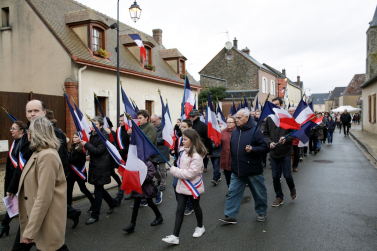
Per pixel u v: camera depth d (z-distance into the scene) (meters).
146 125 5.11
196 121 6.12
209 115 5.69
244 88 32.75
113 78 12.55
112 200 5.07
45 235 2.59
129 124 5.61
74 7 14.12
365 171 8.16
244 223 4.43
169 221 4.62
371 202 5.30
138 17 9.79
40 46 11.27
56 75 10.99
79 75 10.74
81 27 11.86
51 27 11.06
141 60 14.89
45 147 2.62
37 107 3.45
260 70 33.00
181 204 3.79
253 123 4.39
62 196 2.71
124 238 3.99
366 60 26.02
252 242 3.76
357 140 16.47
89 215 4.95
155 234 4.11
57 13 12.39
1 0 11.91
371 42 24.62
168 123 5.73
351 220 4.42
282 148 5.12
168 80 16.38
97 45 12.34
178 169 3.73
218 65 33.84
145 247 3.71
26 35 11.54
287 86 42.62
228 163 5.84
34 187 2.62
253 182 4.35
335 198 5.59
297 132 5.14
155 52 18.94
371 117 21.75
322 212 4.80
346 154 11.62
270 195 5.93
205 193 6.22
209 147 6.03
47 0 12.54
